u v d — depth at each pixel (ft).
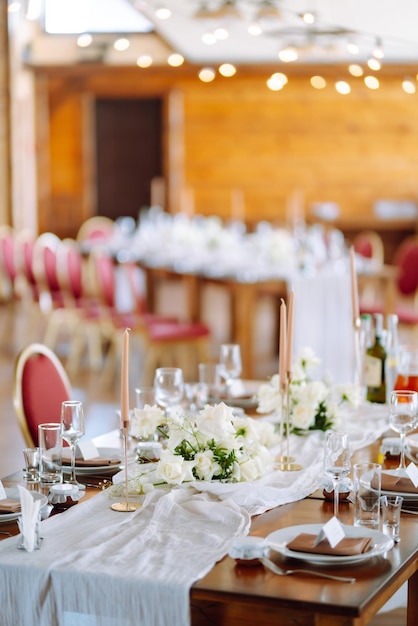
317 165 44.68
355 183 44.70
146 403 9.58
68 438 8.36
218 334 33.06
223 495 8.07
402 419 8.88
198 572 6.46
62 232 45.37
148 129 45.80
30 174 44.83
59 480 8.19
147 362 24.31
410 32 25.22
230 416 8.49
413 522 7.72
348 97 44.16
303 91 44.21
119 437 9.98
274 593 6.15
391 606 10.80
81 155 44.93
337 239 29.96
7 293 30.94
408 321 26.07
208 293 42.50
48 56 43.96
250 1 18.81
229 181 44.93
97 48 43.65
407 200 44.70
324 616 6.06
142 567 6.56
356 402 10.97
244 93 44.39
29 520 6.88
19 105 43.68
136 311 24.07
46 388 11.34
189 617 6.23
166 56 43.62
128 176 46.44
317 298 24.43
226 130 44.68
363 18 23.76
